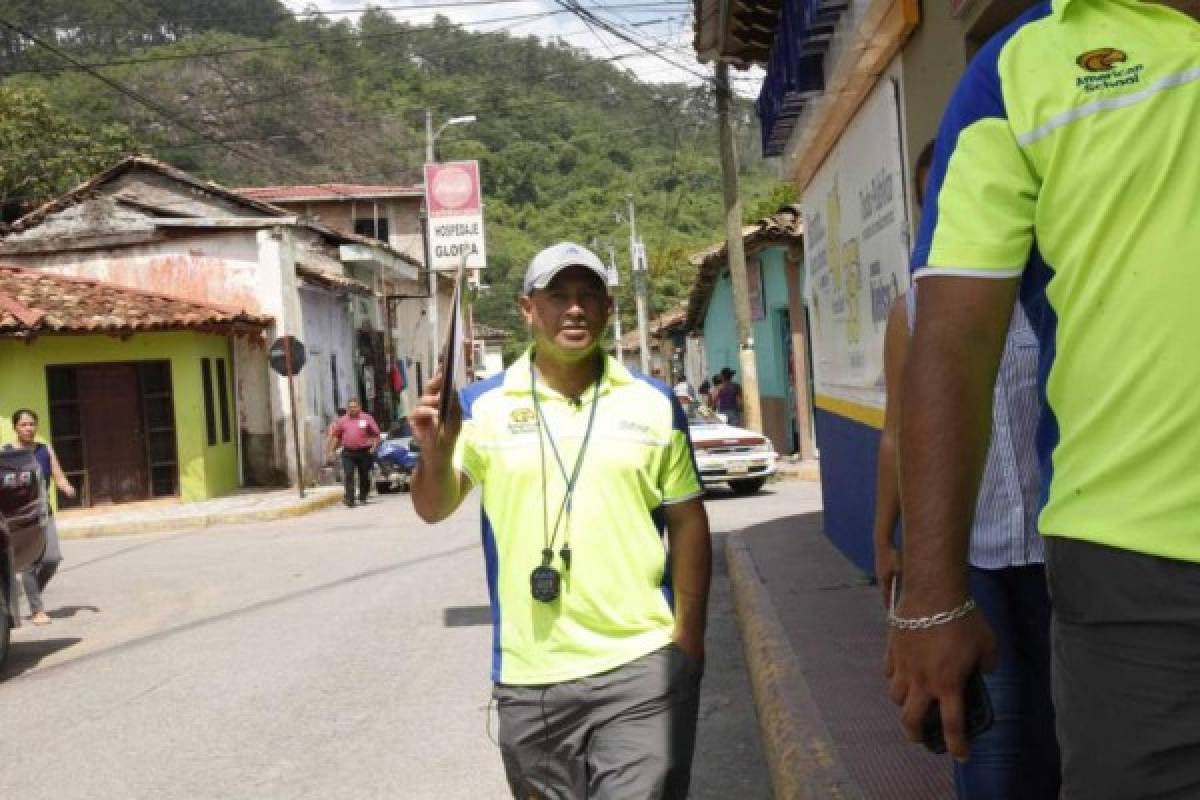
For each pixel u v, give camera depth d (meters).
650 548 3.37
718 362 33.50
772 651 6.44
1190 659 1.46
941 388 1.60
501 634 3.40
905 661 1.68
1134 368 1.50
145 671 8.15
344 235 30.08
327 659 8.10
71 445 20.23
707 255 27.23
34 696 7.66
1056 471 1.62
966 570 1.64
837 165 8.97
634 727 3.26
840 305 9.26
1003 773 3.15
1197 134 1.49
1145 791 1.51
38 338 19.64
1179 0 1.58
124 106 40.72
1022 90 1.60
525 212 60.22
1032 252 1.63
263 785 5.49
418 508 3.47
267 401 23.61
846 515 9.54
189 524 18.48
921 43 6.20
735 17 9.62
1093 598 1.54
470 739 6.00
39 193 37.19
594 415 3.40
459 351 3.37
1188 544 1.47
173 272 23.83
